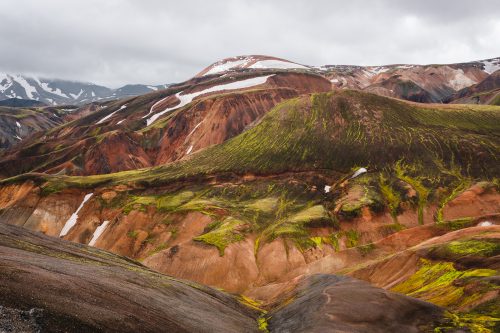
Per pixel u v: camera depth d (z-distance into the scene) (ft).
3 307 75.92
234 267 305.94
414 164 440.86
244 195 430.61
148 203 415.64
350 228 357.61
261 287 266.57
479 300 147.84
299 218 354.54
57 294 89.35
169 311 113.80
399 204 381.81
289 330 141.69
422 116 538.88
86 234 420.36
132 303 104.73
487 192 375.45
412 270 214.07
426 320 140.87
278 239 326.24
